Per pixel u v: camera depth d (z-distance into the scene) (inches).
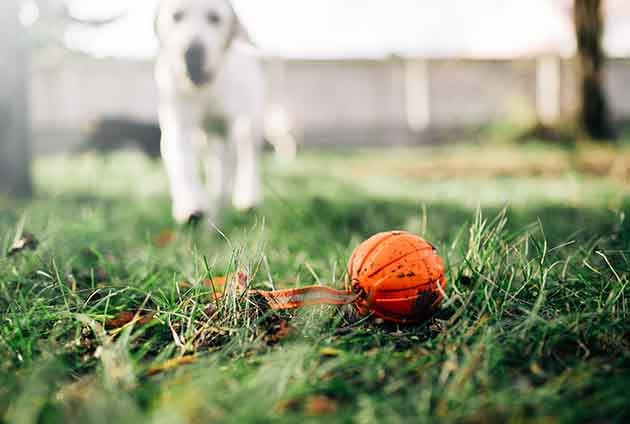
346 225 48.0
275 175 91.0
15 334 21.9
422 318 23.2
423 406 17.1
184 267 30.5
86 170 104.4
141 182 87.9
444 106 177.8
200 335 22.6
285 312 23.8
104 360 19.5
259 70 52.7
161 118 45.2
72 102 163.2
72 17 76.8
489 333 20.3
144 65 165.9
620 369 20.0
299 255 33.7
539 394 17.7
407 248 23.1
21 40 74.7
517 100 153.4
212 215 46.1
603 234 36.4
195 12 43.1
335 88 177.3
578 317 21.9
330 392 18.5
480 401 17.4
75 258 30.7
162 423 15.9
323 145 176.4
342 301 23.0
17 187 74.2
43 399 18.0
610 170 79.6
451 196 65.2
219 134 50.1
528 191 66.3
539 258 25.6
